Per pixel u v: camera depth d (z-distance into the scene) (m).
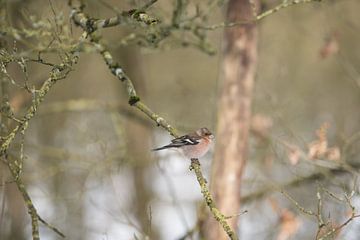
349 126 21.55
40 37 11.21
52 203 17.77
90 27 9.65
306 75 23.22
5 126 10.09
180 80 18.78
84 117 19.25
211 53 13.16
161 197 20.06
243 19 12.27
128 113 15.93
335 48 13.74
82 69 21.78
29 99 14.05
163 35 11.23
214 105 15.02
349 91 23.02
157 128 16.30
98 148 15.93
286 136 14.45
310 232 16.56
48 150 15.41
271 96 14.23
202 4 13.94
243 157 12.25
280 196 16.41
